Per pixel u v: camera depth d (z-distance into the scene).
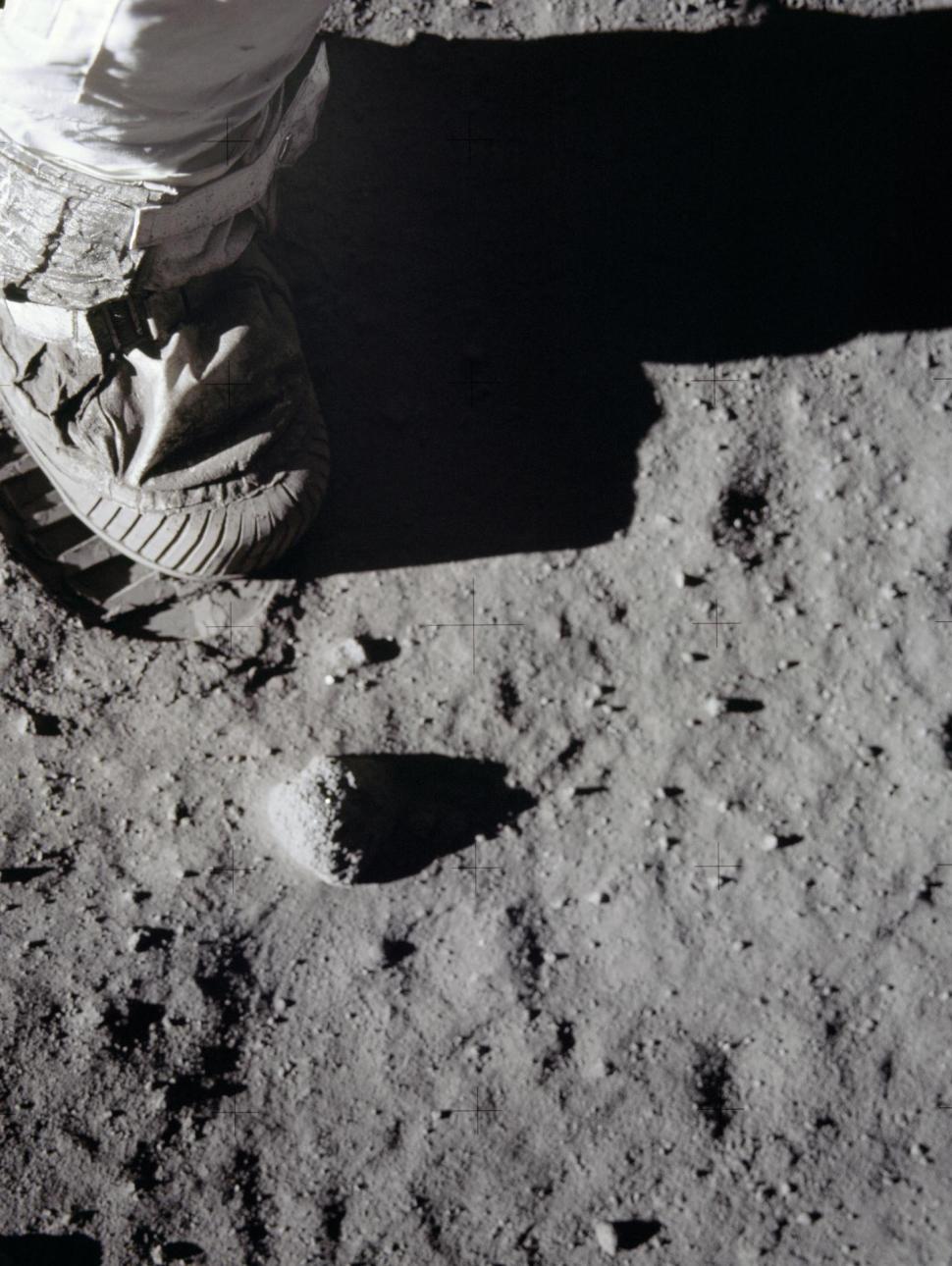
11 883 2.09
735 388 2.21
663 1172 2.13
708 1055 2.14
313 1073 2.12
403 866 2.13
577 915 2.15
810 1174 2.13
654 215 2.23
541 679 2.16
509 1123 2.12
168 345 1.78
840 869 2.14
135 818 2.11
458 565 2.17
